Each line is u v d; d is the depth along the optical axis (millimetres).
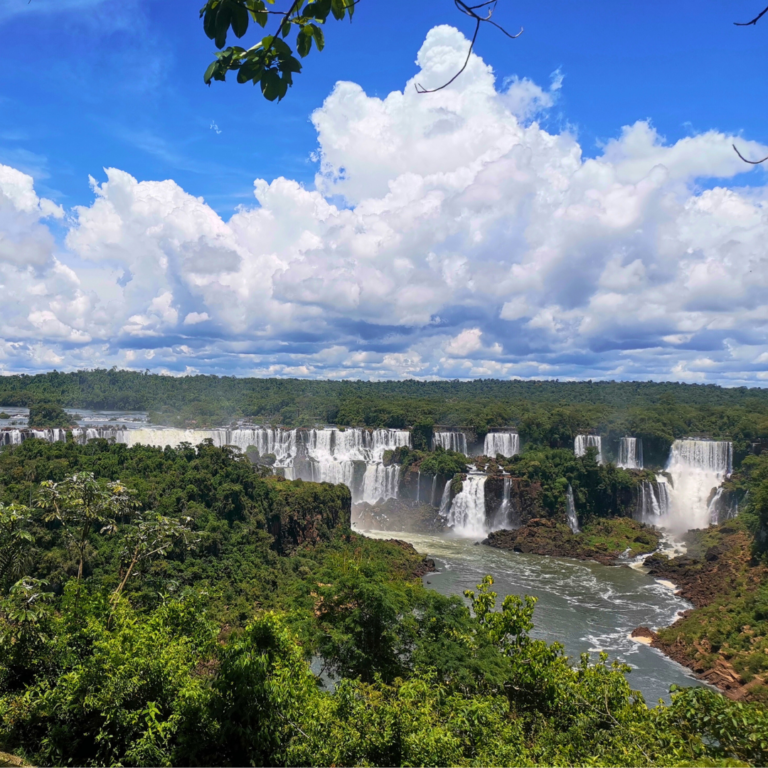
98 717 16703
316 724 14844
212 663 21906
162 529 33344
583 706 19109
